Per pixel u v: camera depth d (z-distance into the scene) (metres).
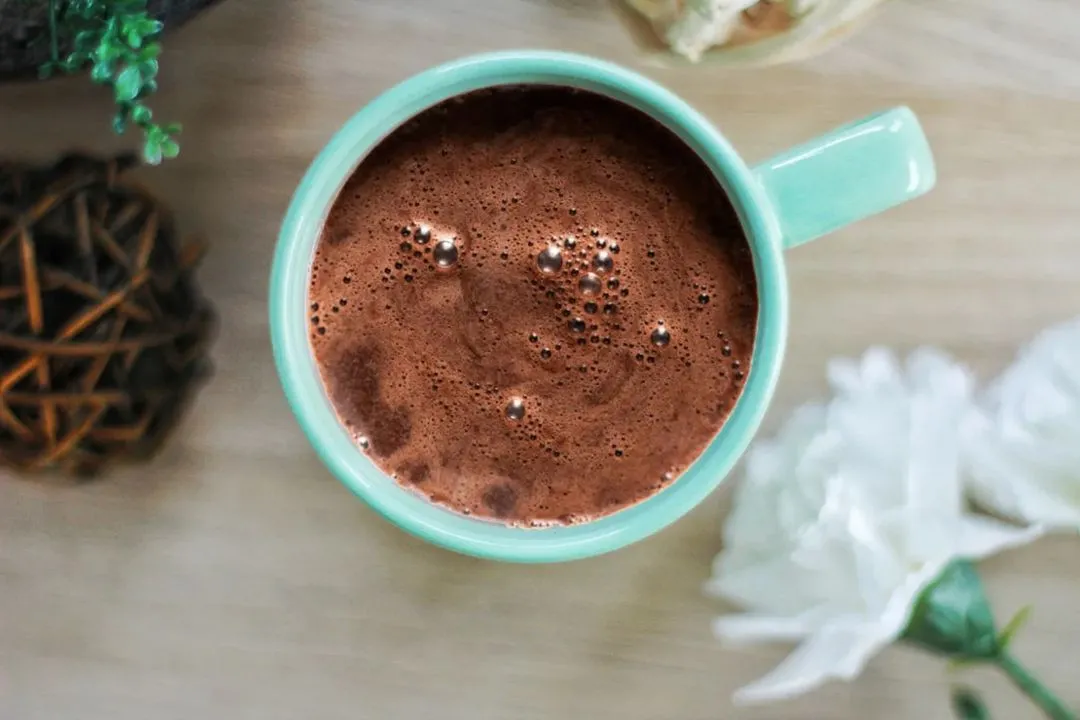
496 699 0.38
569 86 0.34
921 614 0.34
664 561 0.38
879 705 0.38
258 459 0.38
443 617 0.38
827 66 0.37
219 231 0.37
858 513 0.33
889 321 0.37
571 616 0.38
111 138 0.37
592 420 0.35
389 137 0.35
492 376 0.35
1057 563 0.37
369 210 0.35
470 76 0.34
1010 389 0.34
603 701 0.38
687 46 0.36
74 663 0.38
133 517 0.38
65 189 0.35
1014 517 0.35
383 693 0.38
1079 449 0.33
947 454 0.33
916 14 0.37
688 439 0.35
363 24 0.37
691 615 0.38
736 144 0.37
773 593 0.34
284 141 0.37
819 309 0.37
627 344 0.35
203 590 0.38
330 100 0.37
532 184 0.35
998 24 0.37
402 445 0.35
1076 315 0.37
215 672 0.38
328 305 0.35
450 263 0.35
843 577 0.33
